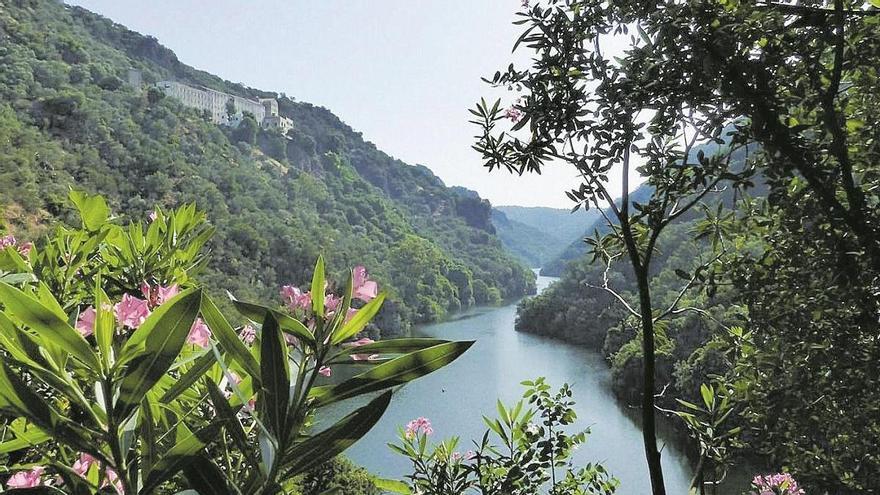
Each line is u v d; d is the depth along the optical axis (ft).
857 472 9.37
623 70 8.20
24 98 192.34
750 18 6.95
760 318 9.21
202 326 4.07
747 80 7.48
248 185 258.16
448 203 486.38
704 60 7.02
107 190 165.07
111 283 6.55
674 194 8.80
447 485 11.27
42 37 258.57
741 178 8.05
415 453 11.57
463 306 273.95
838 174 7.80
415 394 97.09
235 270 160.66
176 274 6.92
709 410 9.87
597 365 118.21
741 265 9.56
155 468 2.88
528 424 11.78
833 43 7.34
